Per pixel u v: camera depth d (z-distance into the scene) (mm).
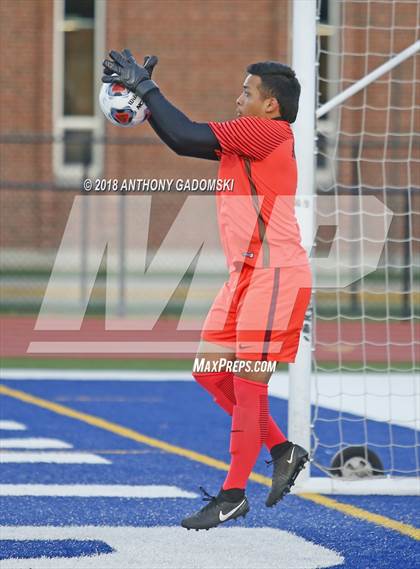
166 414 36594
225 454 30312
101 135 86625
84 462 28984
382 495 25781
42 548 20812
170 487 26297
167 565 19812
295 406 25781
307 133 25375
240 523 23016
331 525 22875
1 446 31031
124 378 44219
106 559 20094
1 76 86188
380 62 78562
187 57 85688
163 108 20188
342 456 26594
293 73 21031
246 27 85562
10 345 52906
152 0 85500
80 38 86500
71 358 49438
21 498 24969
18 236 83312
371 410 37344
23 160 85812
